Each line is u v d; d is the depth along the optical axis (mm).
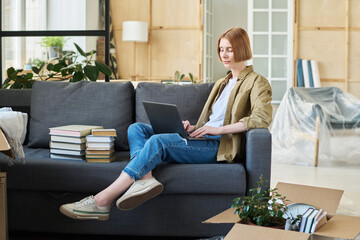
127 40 7438
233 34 2625
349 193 3621
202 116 2764
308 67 7578
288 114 5035
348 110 5051
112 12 7785
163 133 2553
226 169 2363
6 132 2191
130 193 2232
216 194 2400
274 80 7613
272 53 7590
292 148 4969
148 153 2301
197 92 2932
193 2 7668
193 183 2354
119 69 7836
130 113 2955
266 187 2393
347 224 1728
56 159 2523
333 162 5004
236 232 1627
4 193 2135
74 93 2979
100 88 2977
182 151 2436
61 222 2477
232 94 2605
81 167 2400
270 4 7543
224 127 2453
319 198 1993
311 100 5074
